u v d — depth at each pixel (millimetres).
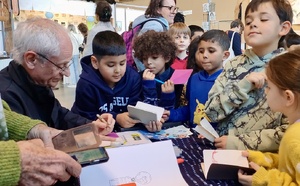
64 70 1120
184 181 868
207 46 1640
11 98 1039
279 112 960
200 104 1426
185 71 1790
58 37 1068
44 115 1185
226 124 1163
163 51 1868
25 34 1052
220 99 1129
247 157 933
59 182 801
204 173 917
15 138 876
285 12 1079
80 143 820
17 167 625
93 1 5555
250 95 1085
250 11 1109
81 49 5625
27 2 4148
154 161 884
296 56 881
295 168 794
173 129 1393
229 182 879
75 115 1345
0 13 2734
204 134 1147
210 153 966
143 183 835
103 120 1254
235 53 3330
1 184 615
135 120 1394
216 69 1646
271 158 944
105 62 1556
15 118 897
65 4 4949
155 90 1743
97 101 1617
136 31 2404
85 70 1661
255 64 1142
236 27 3957
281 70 871
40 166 656
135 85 1706
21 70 1087
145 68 1957
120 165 854
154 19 2344
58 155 683
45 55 1053
